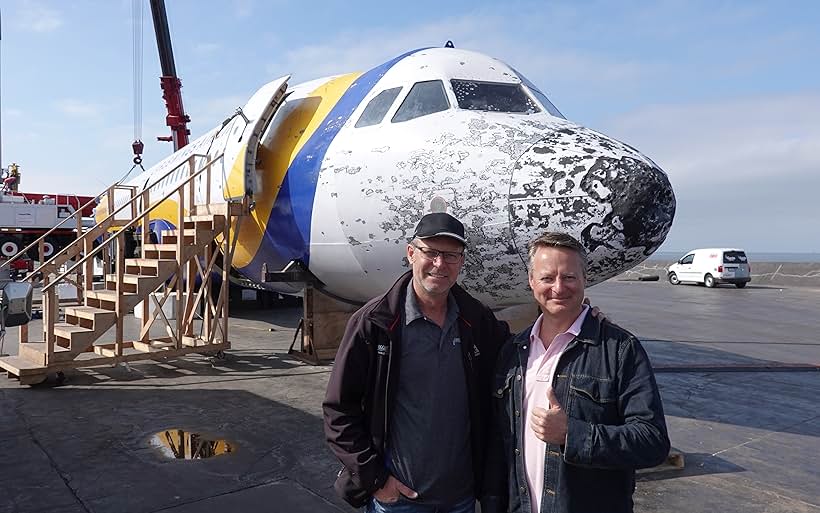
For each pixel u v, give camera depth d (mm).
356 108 6773
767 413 6680
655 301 20359
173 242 9555
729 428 6121
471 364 2559
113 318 7516
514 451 2385
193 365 8617
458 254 2490
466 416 2576
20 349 7738
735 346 11227
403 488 2516
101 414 6168
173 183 11039
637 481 4676
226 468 4738
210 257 9047
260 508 4043
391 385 2490
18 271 23609
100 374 8016
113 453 5047
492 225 5234
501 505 2520
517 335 2541
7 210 24609
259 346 10180
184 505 4070
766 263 30906
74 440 5359
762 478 4785
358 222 6270
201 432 5633
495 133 5641
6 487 4336
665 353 10438
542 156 5219
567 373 2254
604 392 2188
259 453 5082
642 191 4785
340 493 2564
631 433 2051
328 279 7363
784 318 15703
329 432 2490
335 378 2492
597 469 2186
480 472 2604
